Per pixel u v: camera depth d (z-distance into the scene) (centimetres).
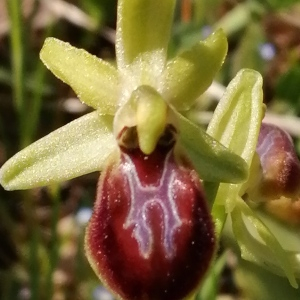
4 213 7
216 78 8
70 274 7
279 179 5
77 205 8
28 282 7
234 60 8
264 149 5
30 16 8
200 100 8
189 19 8
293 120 7
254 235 5
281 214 6
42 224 8
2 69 8
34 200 8
